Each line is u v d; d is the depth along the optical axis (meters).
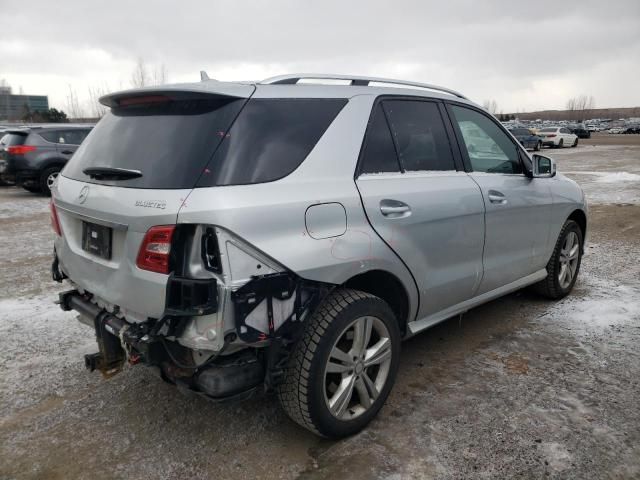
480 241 3.67
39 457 2.77
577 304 4.89
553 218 4.54
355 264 2.74
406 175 3.21
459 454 2.74
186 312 2.28
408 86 3.47
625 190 12.84
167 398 3.33
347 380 2.79
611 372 3.58
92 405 3.25
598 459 2.68
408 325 3.28
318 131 2.78
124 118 2.94
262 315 2.39
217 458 2.74
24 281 5.74
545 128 33.25
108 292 2.66
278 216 2.45
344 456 2.74
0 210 10.58
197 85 2.69
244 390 2.46
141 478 2.60
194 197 2.32
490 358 3.82
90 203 2.69
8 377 3.59
